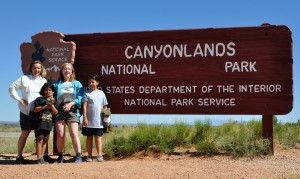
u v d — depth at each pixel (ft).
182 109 22.03
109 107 23.04
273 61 21.01
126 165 16.75
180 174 14.79
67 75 20.11
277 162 17.81
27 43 23.97
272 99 20.88
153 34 22.70
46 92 18.95
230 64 21.53
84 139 25.02
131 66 22.93
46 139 19.22
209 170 15.66
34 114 19.29
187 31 22.22
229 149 20.07
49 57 23.52
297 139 24.31
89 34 23.66
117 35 23.24
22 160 19.80
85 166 16.52
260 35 21.24
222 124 25.09
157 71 22.50
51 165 17.03
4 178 14.43
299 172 15.10
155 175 14.60
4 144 33.96
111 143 22.20
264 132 20.74
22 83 19.30
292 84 20.70
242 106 21.24
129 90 22.84
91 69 23.50
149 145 21.35
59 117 19.54
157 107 22.39
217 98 21.58
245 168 16.08
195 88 21.91
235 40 21.54
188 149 21.74
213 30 21.88
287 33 20.89
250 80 21.22
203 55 21.93
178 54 22.27
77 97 19.99
